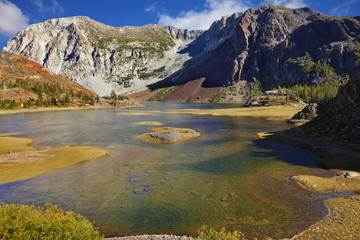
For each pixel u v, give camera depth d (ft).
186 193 66.74
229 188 70.28
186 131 191.72
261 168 91.45
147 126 230.89
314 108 254.47
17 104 506.07
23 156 107.96
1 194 65.77
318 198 61.11
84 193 66.74
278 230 45.73
